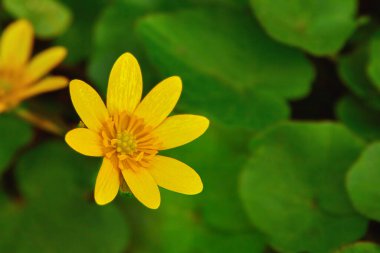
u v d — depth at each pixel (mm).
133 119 267
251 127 299
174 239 297
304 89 310
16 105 304
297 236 286
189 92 300
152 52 304
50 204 305
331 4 313
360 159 286
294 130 297
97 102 262
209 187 299
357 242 275
